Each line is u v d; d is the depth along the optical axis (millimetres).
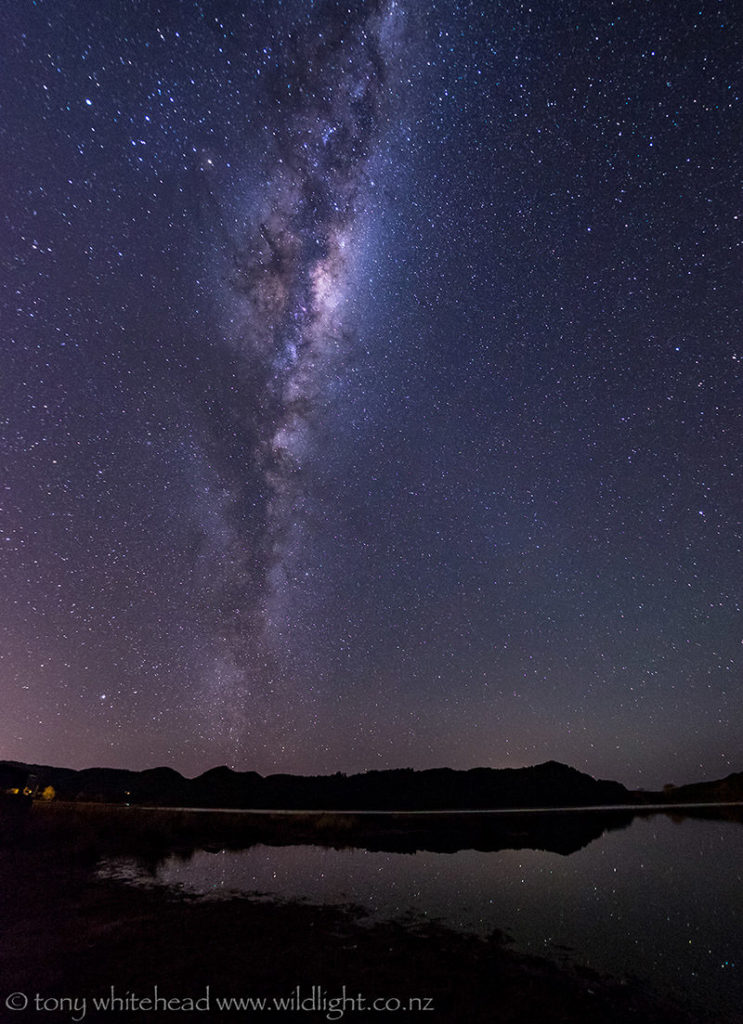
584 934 8000
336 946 7340
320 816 25047
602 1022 5297
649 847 16438
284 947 7254
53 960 6660
